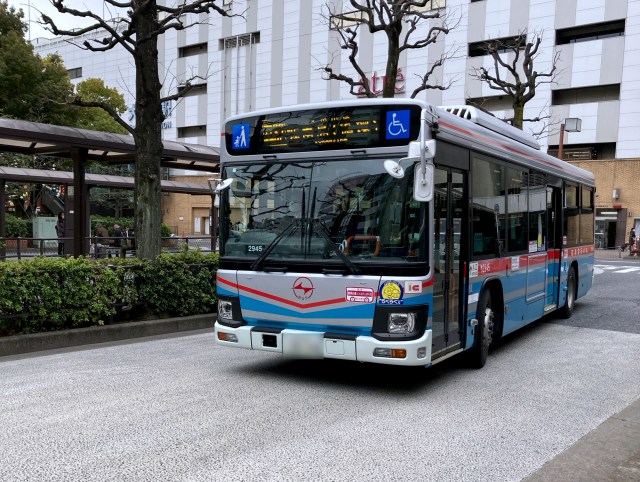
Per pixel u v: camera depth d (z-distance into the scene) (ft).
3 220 62.39
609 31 106.93
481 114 24.85
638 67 102.42
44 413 16.43
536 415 17.37
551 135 109.70
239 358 24.29
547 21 108.17
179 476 12.32
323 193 19.19
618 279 63.05
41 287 25.35
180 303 31.71
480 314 22.68
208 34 147.64
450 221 20.01
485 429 15.98
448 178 19.89
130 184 72.08
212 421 16.03
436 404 18.28
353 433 15.37
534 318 29.66
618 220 107.04
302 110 19.70
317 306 18.86
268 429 15.49
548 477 12.82
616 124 105.40
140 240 31.99
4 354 23.88
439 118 19.07
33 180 62.49
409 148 17.44
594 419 17.07
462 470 13.11
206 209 158.81
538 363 24.40
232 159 21.04
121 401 17.74
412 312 17.74
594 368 23.58
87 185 67.77
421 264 17.83
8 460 13.05
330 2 124.57
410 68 117.39
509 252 25.59
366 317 18.13
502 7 110.83
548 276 31.96
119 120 32.24
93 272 27.40
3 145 44.98
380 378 21.45
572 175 36.27
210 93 148.15
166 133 156.97
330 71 46.93
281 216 19.81
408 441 14.88
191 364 23.03
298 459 13.44
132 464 12.91
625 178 105.40
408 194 17.94
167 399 18.07
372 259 18.21
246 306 20.34
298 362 23.72
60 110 91.40
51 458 13.19
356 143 18.80
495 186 24.12
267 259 19.86
